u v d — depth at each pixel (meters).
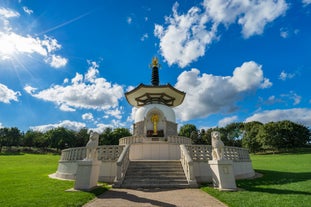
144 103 32.75
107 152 16.66
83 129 95.50
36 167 30.53
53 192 10.74
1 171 24.11
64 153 19.08
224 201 8.83
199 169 15.82
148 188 12.57
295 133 58.84
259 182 14.55
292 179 15.47
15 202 8.55
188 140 25.14
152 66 37.41
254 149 65.31
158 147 21.95
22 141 91.56
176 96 32.12
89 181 11.78
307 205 7.77
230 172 12.24
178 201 9.07
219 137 13.35
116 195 10.45
